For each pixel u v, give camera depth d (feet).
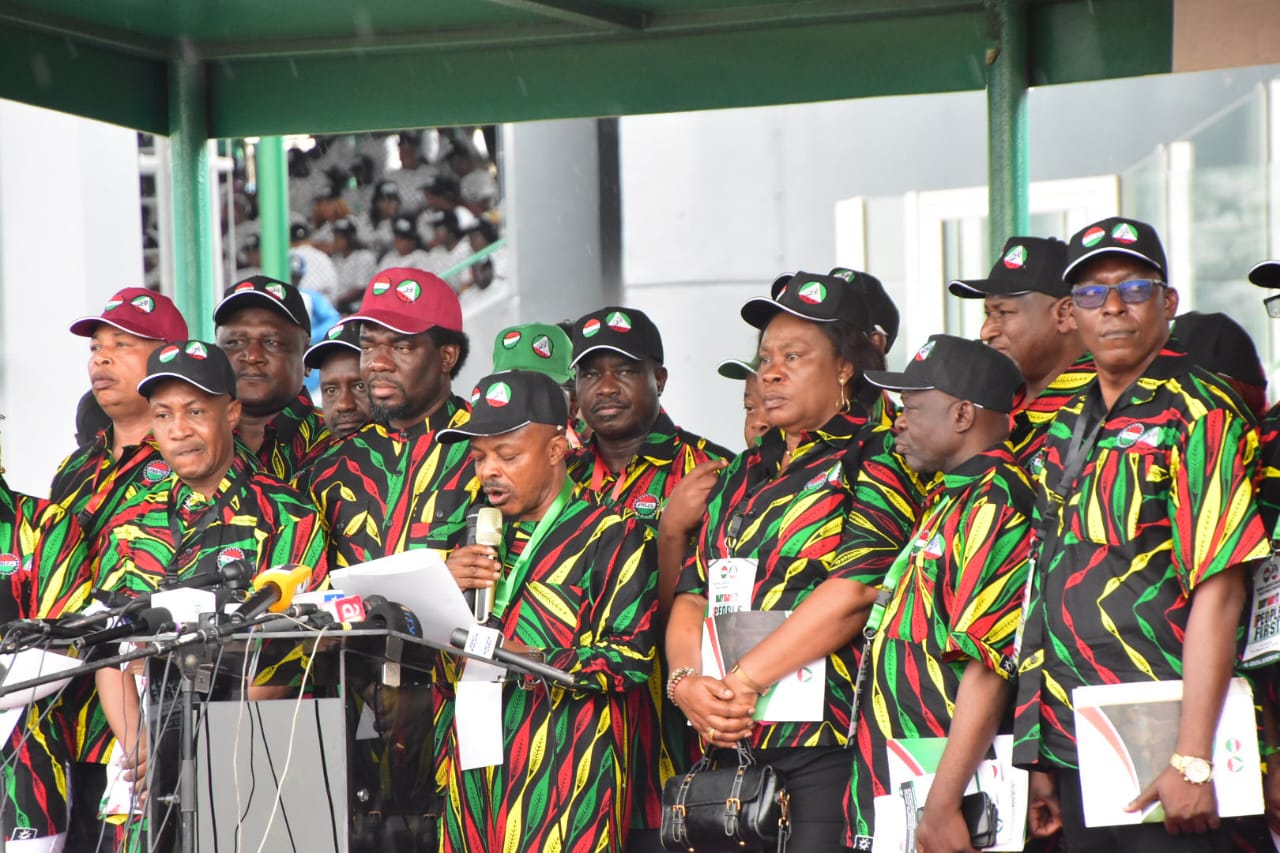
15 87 49.49
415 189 102.17
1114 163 68.74
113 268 71.72
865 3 47.24
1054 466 30.40
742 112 74.28
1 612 38.55
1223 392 29.19
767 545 34.30
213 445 38.22
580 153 80.07
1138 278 29.53
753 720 33.58
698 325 75.05
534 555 35.88
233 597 34.30
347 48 51.67
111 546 38.86
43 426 69.92
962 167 70.54
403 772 33.83
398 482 39.58
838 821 33.37
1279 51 43.24
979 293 37.88
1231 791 27.43
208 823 31.63
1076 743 28.71
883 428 35.19
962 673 31.35
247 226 93.50
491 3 48.21
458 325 41.01
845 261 72.33
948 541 31.55
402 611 32.22
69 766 38.91
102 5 48.65
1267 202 65.57
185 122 53.21
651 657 35.35
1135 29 44.80
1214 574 27.89
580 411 42.80
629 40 49.75
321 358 45.24
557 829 34.32
